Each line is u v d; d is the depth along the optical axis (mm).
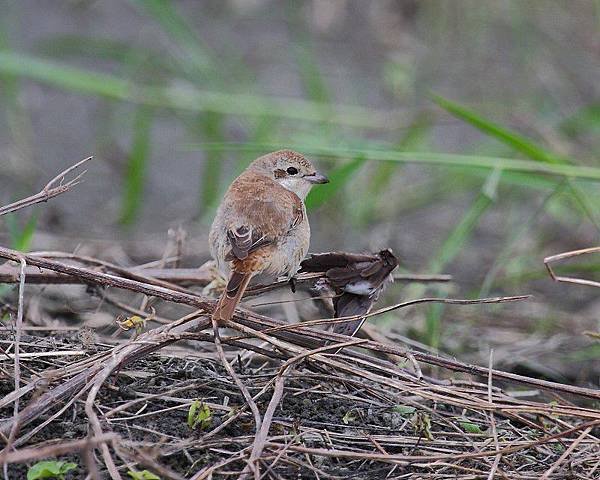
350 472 7566
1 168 16031
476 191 16859
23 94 18078
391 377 8516
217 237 8938
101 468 7168
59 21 18969
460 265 14625
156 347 7961
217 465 7230
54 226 14820
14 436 7078
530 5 19609
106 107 17109
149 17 19344
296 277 9078
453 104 12117
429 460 7594
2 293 10055
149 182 16531
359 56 19000
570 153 15961
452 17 19641
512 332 12320
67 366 7988
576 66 18844
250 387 8344
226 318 7910
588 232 15234
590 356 11477
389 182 16266
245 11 19797
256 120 15898
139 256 13984
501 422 8492
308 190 10453
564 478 7750
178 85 16984
